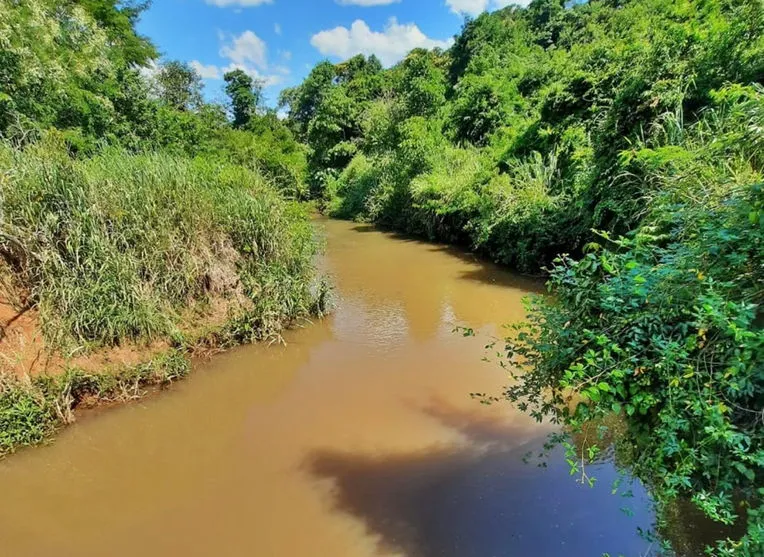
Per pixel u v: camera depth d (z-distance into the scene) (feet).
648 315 7.22
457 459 12.65
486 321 23.68
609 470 11.13
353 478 12.17
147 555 9.86
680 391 6.57
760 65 19.85
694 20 23.68
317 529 10.48
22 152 18.38
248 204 23.18
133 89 42.37
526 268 32.86
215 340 20.08
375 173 67.77
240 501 11.45
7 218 15.69
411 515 10.71
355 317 24.62
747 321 5.98
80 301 16.43
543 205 31.53
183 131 48.01
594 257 8.66
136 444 13.87
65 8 32.81
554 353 8.55
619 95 25.16
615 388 7.04
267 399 16.47
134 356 17.29
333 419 15.05
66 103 31.91
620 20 44.73
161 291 19.25
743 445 6.31
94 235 17.19
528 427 13.88
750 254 6.95
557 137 36.37
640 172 22.29
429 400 15.97
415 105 65.67
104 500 11.51
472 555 9.45
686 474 6.56
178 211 20.56
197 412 15.65
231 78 113.19
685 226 8.97
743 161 12.83
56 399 14.16
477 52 85.40
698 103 22.31
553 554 9.25
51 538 10.30
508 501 10.80
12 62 26.43
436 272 34.58
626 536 9.34
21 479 12.19
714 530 8.14
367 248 45.01
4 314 15.29
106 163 20.84
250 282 22.06
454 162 49.57
